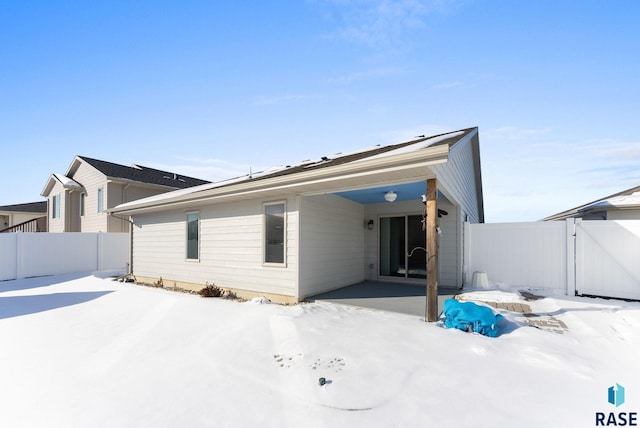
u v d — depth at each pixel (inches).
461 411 102.3
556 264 329.7
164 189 746.2
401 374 127.8
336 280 345.7
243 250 333.1
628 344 163.5
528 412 101.5
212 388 123.0
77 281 439.5
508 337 173.6
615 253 296.5
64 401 117.7
